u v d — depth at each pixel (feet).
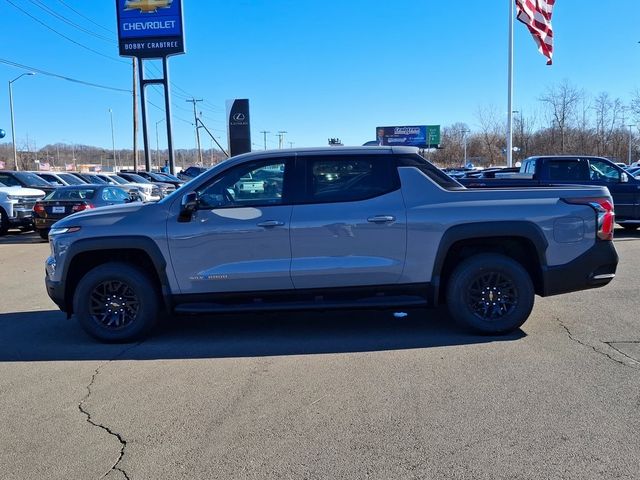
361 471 10.29
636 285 25.40
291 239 17.49
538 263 17.87
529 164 44.24
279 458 10.83
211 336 19.04
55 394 14.23
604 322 19.53
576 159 42.27
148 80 113.39
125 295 18.30
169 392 14.19
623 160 170.91
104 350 17.79
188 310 17.90
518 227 17.47
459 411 12.62
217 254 17.62
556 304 22.16
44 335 19.66
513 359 15.92
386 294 18.03
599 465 10.28
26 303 24.97
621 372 14.75
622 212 42.47
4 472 10.57
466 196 17.84
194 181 18.12
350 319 20.80
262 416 12.66
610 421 11.98
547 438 11.31
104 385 14.76
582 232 17.79
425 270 17.71
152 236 17.65
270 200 17.81
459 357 16.20
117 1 102.22
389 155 18.11
